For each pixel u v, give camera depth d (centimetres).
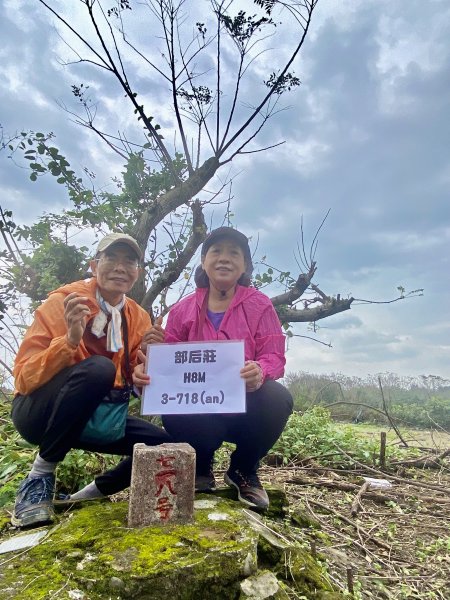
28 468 310
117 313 250
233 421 266
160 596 168
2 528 229
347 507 341
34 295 510
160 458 208
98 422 240
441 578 243
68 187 520
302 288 608
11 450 327
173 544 189
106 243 248
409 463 479
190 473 211
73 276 515
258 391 256
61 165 512
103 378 218
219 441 268
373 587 227
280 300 609
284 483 383
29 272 512
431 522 322
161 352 255
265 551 211
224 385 246
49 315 233
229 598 177
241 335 267
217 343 252
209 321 276
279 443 482
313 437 501
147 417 434
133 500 206
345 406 946
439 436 735
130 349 264
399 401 1007
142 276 509
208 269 272
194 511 225
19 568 183
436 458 488
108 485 265
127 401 253
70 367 226
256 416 255
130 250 248
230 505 242
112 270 245
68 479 309
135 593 166
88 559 181
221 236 271
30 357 225
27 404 229
